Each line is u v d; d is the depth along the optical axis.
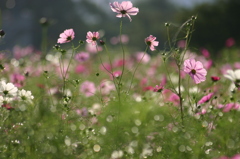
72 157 3.29
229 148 3.40
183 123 3.54
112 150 3.36
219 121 3.57
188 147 3.34
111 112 3.59
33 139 3.34
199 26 17.45
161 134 3.40
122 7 3.67
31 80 4.55
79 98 4.07
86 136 3.43
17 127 3.44
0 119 3.53
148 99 3.84
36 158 3.30
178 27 3.63
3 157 3.31
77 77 5.00
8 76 4.64
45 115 3.49
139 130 3.41
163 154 3.36
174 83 4.47
